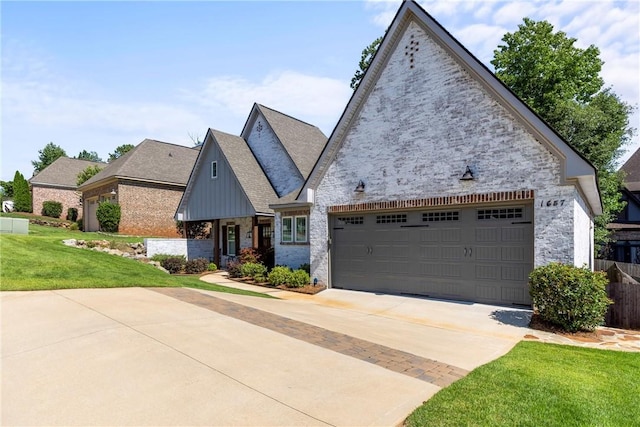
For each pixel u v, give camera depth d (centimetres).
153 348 544
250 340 609
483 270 1005
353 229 1278
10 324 631
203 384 438
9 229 1948
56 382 432
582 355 620
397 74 1155
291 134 2028
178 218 2156
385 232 1198
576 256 881
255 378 460
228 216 1858
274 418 368
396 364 537
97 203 2794
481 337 724
